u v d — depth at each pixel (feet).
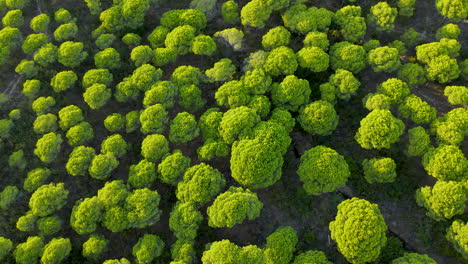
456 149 130.93
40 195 137.28
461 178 126.82
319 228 141.69
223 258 117.50
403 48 160.66
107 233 144.97
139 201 131.03
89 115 169.17
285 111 147.23
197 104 155.94
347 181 146.51
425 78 154.10
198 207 135.33
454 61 146.72
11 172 157.58
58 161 159.63
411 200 140.46
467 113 136.77
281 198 147.95
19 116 163.94
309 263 119.14
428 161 132.57
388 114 137.28
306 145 156.66
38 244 132.98
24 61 171.42
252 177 131.23
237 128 138.92
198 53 162.81
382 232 119.34
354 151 151.94
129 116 155.02
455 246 123.13
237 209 124.77
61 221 142.82
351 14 164.55
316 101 148.56
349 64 154.51
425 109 140.05
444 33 158.92
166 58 162.71
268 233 143.33
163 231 145.69
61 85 161.99
